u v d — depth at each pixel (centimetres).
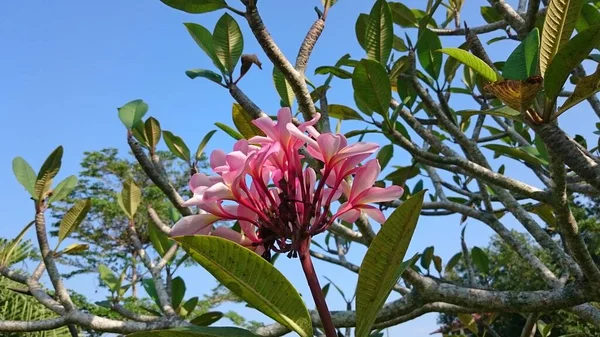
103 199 903
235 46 92
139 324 99
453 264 167
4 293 196
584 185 112
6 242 144
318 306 46
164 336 47
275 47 75
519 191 89
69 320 100
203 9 78
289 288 46
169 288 121
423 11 149
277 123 50
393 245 47
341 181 52
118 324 99
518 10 124
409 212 45
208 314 99
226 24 92
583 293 81
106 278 116
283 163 50
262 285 46
